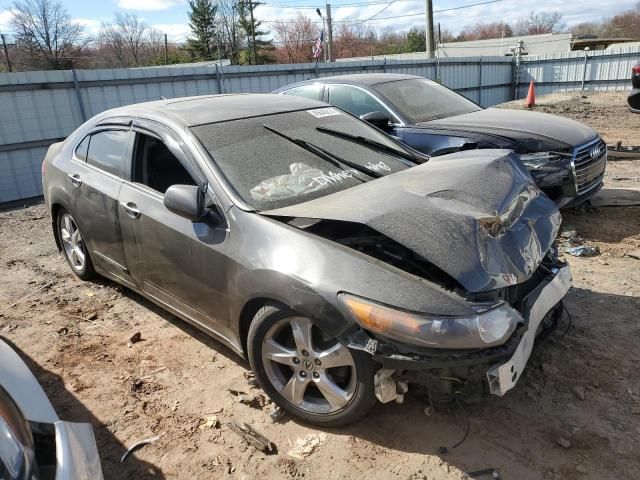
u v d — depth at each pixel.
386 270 2.59
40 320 4.31
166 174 3.63
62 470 1.91
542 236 3.05
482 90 24.23
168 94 12.89
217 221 3.13
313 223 3.04
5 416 1.96
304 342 2.77
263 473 2.64
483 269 2.50
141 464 2.75
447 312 2.38
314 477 2.60
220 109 3.84
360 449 2.74
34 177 10.89
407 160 3.90
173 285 3.54
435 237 2.53
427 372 2.56
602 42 37.16
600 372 3.24
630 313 3.89
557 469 2.56
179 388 3.34
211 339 3.88
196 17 59.56
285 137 3.64
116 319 4.26
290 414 3.01
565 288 3.18
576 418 2.88
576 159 5.46
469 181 3.00
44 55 48.44
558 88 24.61
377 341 2.48
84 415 3.13
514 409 2.97
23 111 10.53
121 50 61.03
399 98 6.52
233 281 2.99
